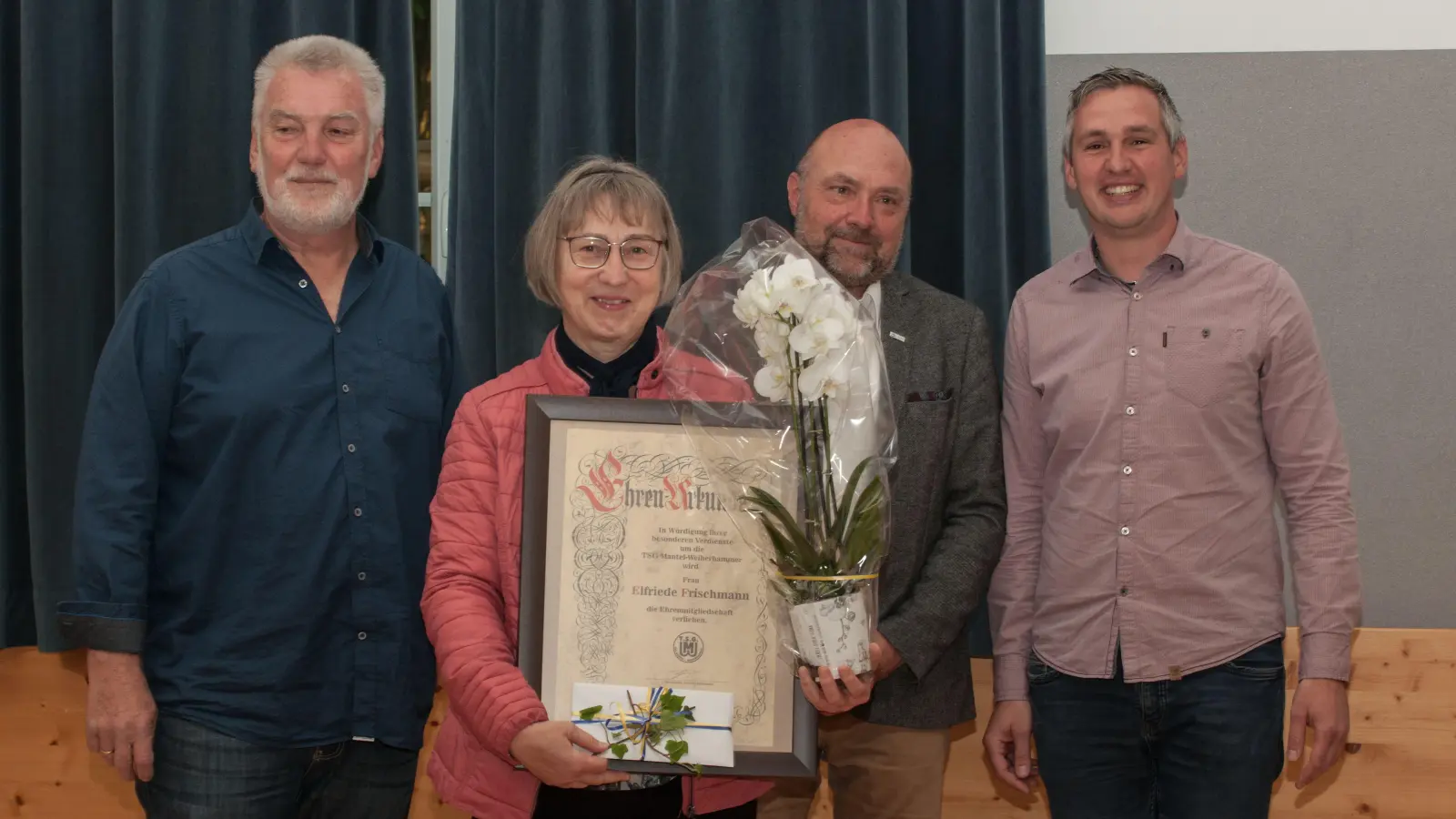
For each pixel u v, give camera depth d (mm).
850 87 2387
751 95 2398
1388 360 2412
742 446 1481
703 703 1432
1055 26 2473
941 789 1989
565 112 2357
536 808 1527
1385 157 2410
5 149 2443
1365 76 2410
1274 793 2410
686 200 2359
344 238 1935
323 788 1851
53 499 2373
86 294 2416
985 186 2301
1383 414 2412
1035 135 2348
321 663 1795
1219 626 1822
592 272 1569
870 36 2312
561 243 1603
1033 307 2045
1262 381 1893
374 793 1863
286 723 1763
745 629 1465
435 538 1560
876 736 1956
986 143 2299
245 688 1747
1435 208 2400
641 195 1618
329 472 1796
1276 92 2430
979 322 2012
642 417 1487
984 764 2453
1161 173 1904
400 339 1903
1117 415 1894
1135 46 2459
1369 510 2414
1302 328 1878
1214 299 1894
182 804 1736
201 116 2383
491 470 1566
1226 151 2439
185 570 1773
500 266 2373
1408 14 2404
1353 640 2381
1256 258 1923
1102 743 1886
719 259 1656
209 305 1811
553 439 1482
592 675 1439
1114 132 1904
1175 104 2445
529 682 1435
